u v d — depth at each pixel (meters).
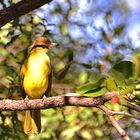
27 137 12.96
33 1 8.36
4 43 11.75
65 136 12.55
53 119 12.27
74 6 14.63
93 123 12.47
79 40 15.26
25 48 11.96
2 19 8.41
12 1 10.50
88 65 11.12
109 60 14.34
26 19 12.27
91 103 7.19
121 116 7.10
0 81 11.45
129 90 6.16
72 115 12.05
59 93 13.48
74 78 14.41
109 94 6.48
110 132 13.28
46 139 13.09
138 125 13.16
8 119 11.16
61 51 14.47
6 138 11.46
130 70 6.21
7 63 12.15
